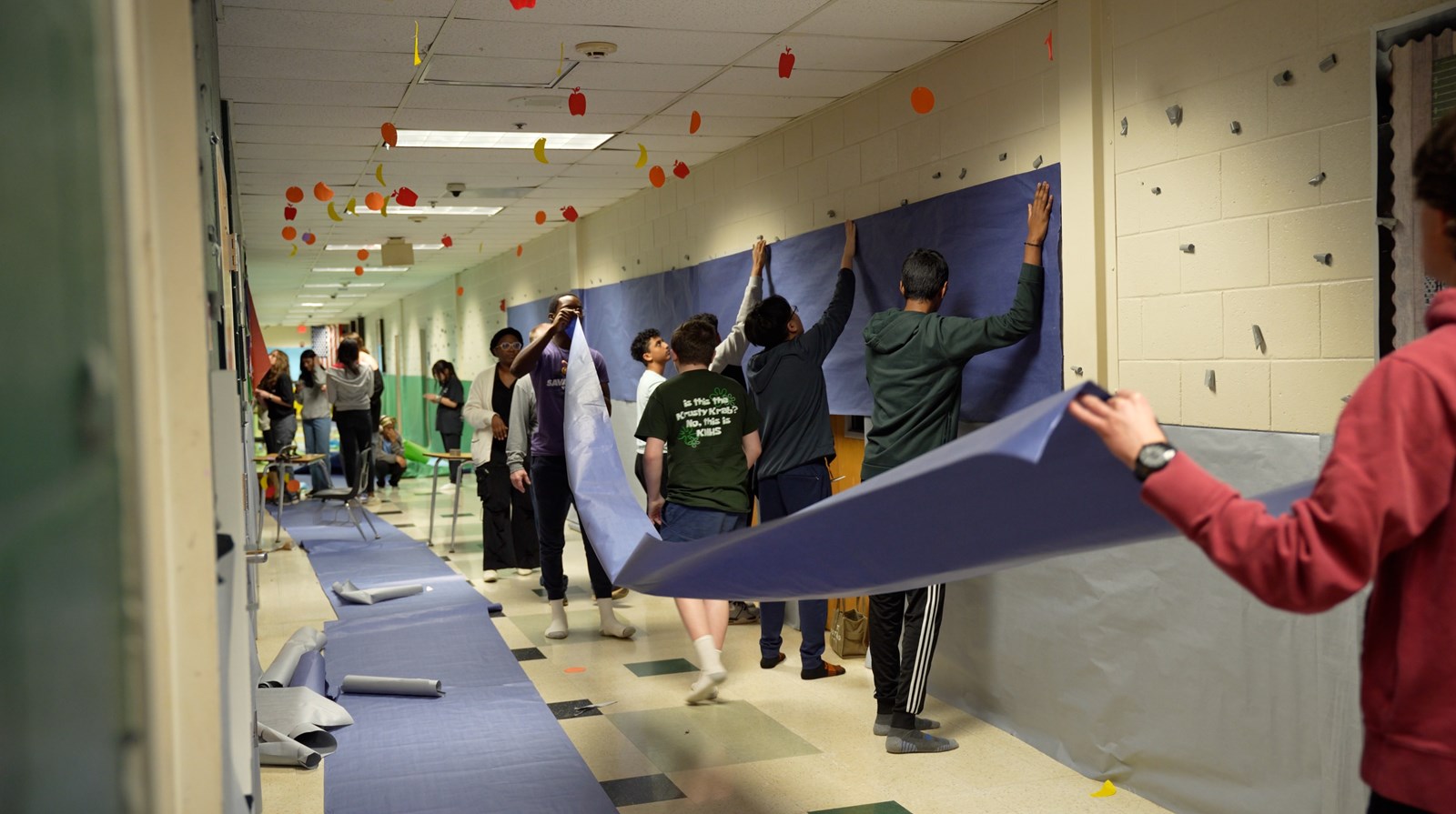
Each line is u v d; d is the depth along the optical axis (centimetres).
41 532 52
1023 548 195
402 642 508
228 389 180
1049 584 363
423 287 1661
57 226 54
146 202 76
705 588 252
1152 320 329
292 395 1074
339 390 1099
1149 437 125
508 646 504
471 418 656
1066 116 357
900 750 362
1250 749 288
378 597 604
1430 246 125
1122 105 339
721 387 418
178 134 104
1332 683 264
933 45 414
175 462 103
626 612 578
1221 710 296
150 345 74
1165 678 316
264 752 348
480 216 888
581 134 574
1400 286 248
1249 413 295
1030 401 378
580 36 399
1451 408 115
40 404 52
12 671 49
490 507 657
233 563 157
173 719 82
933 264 394
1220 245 303
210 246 192
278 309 2198
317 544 820
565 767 347
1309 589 115
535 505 520
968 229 408
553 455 513
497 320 1240
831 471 550
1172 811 313
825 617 449
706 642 404
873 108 476
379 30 388
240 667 162
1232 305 300
